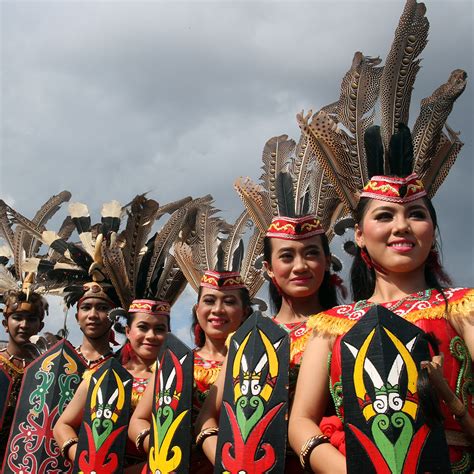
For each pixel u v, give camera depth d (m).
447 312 2.86
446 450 2.56
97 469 4.14
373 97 3.85
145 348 5.18
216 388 3.78
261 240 5.00
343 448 2.84
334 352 2.98
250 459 3.14
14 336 6.45
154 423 3.81
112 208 6.33
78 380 5.20
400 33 3.86
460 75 3.76
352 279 3.46
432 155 3.71
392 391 2.64
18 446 5.05
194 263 5.11
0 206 7.18
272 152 4.61
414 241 3.06
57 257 6.69
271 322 3.34
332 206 4.44
